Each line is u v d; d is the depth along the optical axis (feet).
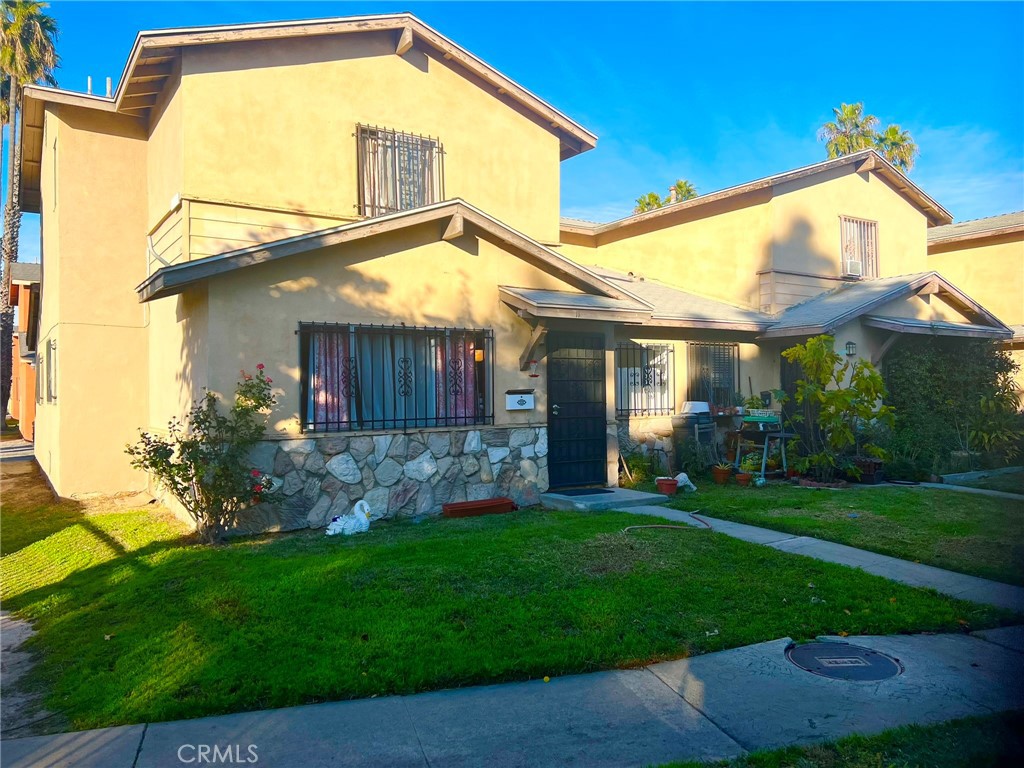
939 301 47.55
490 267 30.89
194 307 27.25
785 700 13.05
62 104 34.94
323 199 33.24
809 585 18.88
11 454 57.11
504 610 16.96
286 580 19.04
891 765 10.69
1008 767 10.52
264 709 12.85
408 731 12.04
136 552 23.34
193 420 24.16
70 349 35.27
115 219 36.52
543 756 11.25
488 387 30.58
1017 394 48.03
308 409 26.63
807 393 36.76
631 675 14.20
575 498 30.32
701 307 43.91
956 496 31.86
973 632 16.33
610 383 34.53
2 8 81.46
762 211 47.09
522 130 40.40
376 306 27.96
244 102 31.24
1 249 93.25
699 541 22.99
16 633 17.12
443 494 29.17
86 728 12.19
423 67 36.52
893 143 90.07
